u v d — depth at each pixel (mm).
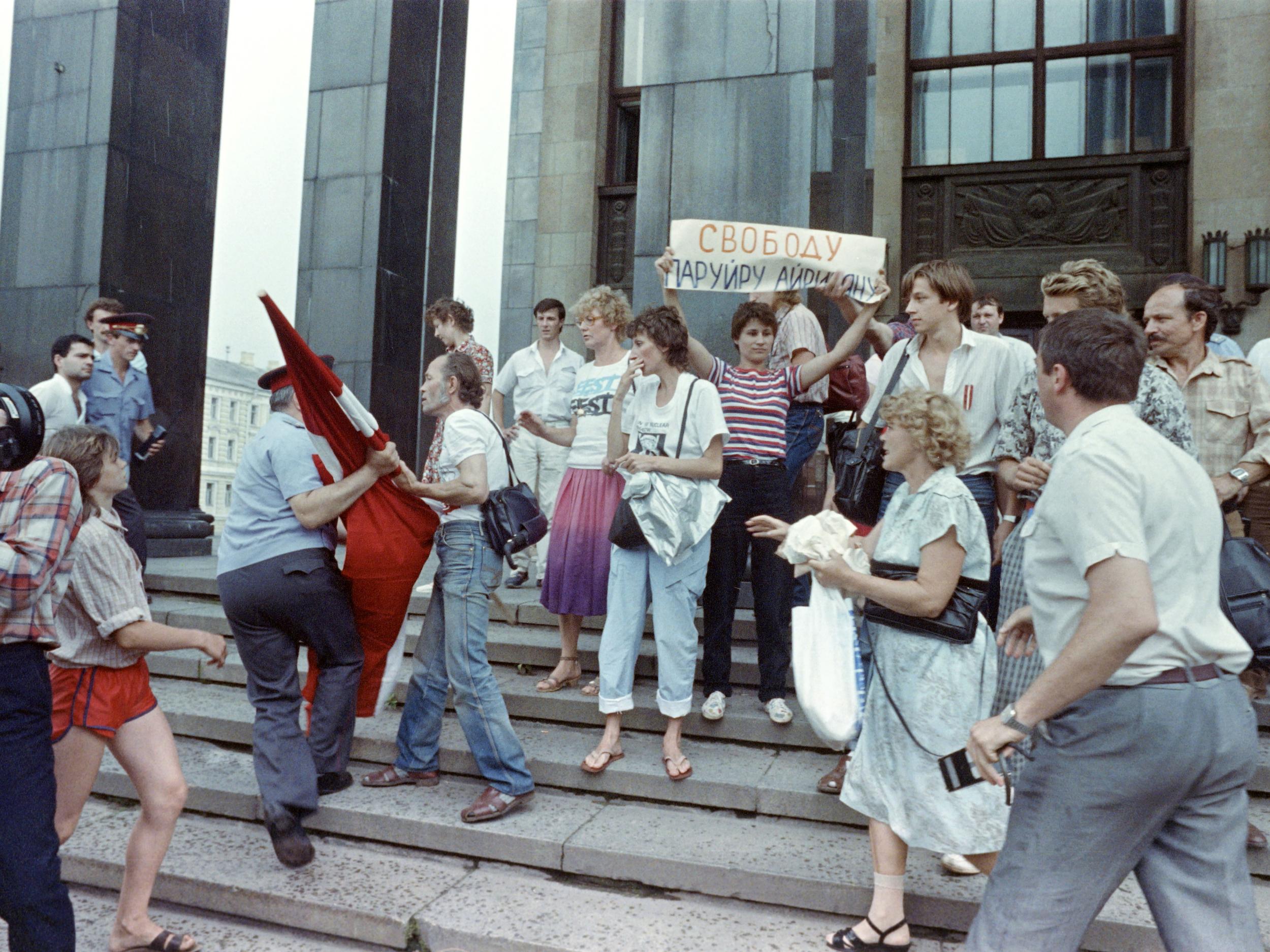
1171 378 2672
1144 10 9438
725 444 3738
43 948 2076
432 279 9477
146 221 6844
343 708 3348
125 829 3381
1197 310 3277
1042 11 9711
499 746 3266
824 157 5879
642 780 3416
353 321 8188
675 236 3938
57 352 4863
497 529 3318
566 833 3143
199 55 7270
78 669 2555
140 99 6785
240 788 3496
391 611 3369
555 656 4422
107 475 2578
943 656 2510
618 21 10742
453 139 9797
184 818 3484
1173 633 1696
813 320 4418
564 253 10602
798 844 3076
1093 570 1667
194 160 7238
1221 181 8742
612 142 10672
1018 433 3004
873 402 3449
